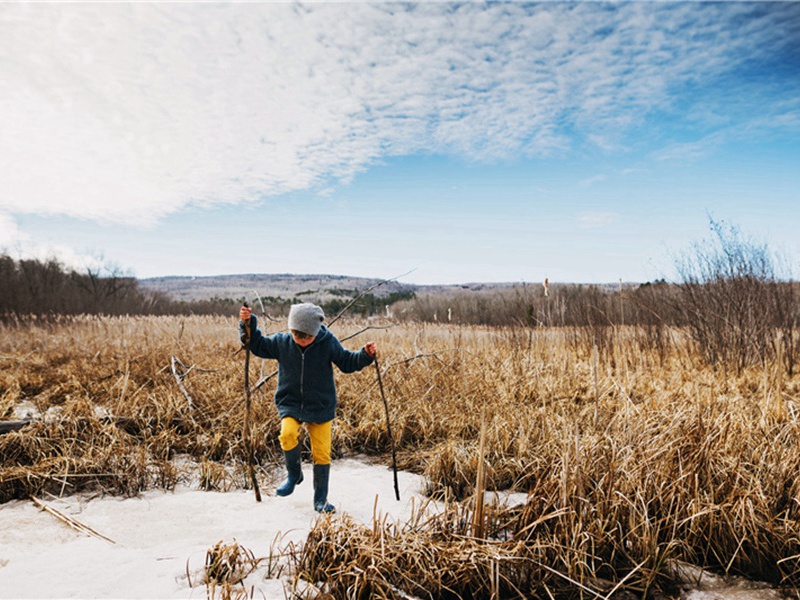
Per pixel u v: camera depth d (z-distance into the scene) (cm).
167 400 586
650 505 327
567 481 317
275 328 977
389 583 265
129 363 803
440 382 686
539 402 630
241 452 488
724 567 295
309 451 505
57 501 375
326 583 263
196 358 877
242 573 269
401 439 536
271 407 563
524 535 304
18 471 391
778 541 294
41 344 1070
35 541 309
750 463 369
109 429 483
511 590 276
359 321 1135
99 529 329
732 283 844
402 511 364
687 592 273
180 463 470
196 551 292
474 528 296
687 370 812
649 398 584
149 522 341
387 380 693
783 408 521
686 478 336
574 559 281
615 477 345
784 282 843
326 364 378
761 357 785
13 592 246
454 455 432
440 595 265
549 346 894
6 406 579
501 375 726
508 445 466
